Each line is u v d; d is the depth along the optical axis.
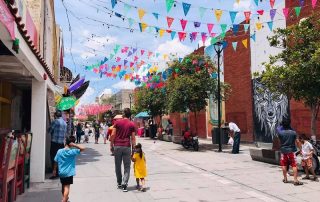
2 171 6.95
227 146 23.17
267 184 10.14
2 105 10.88
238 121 24.52
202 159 16.27
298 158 11.78
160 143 27.62
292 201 8.20
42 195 8.73
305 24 12.11
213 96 22.59
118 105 80.94
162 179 11.09
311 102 12.08
